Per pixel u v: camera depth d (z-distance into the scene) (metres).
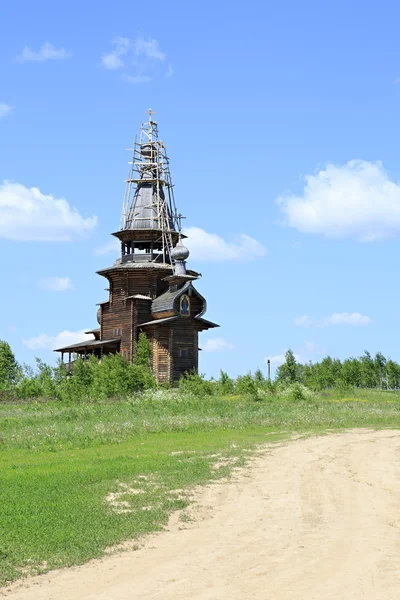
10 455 28.09
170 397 58.12
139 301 83.38
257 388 72.44
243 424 39.62
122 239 88.12
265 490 20.47
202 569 12.48
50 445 30.89
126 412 46.81
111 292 86.69
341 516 17.00
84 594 11.31
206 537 14.95
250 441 32.53
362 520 16.53
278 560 12.98
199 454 27.62
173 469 23.69
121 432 35.12
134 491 19.94
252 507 18.11
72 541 14.33
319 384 87.94
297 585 11.41
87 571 12.58
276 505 18.34
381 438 34.41
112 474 22.20
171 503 18.23
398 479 22.38
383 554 13.33
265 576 11.97
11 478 21.30
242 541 14.55
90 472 22.47
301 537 14.82
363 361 99.56
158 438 33.59
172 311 80.50
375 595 10.87
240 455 27.47
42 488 19.69
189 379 75.12
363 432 37.53
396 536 14.87
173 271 85.69
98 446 30.77
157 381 80.25
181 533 15.37
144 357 79.44
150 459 26.03
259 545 14.17
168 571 12.41
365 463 25.81
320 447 30.41
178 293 80.81
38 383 69.94
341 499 19.12
